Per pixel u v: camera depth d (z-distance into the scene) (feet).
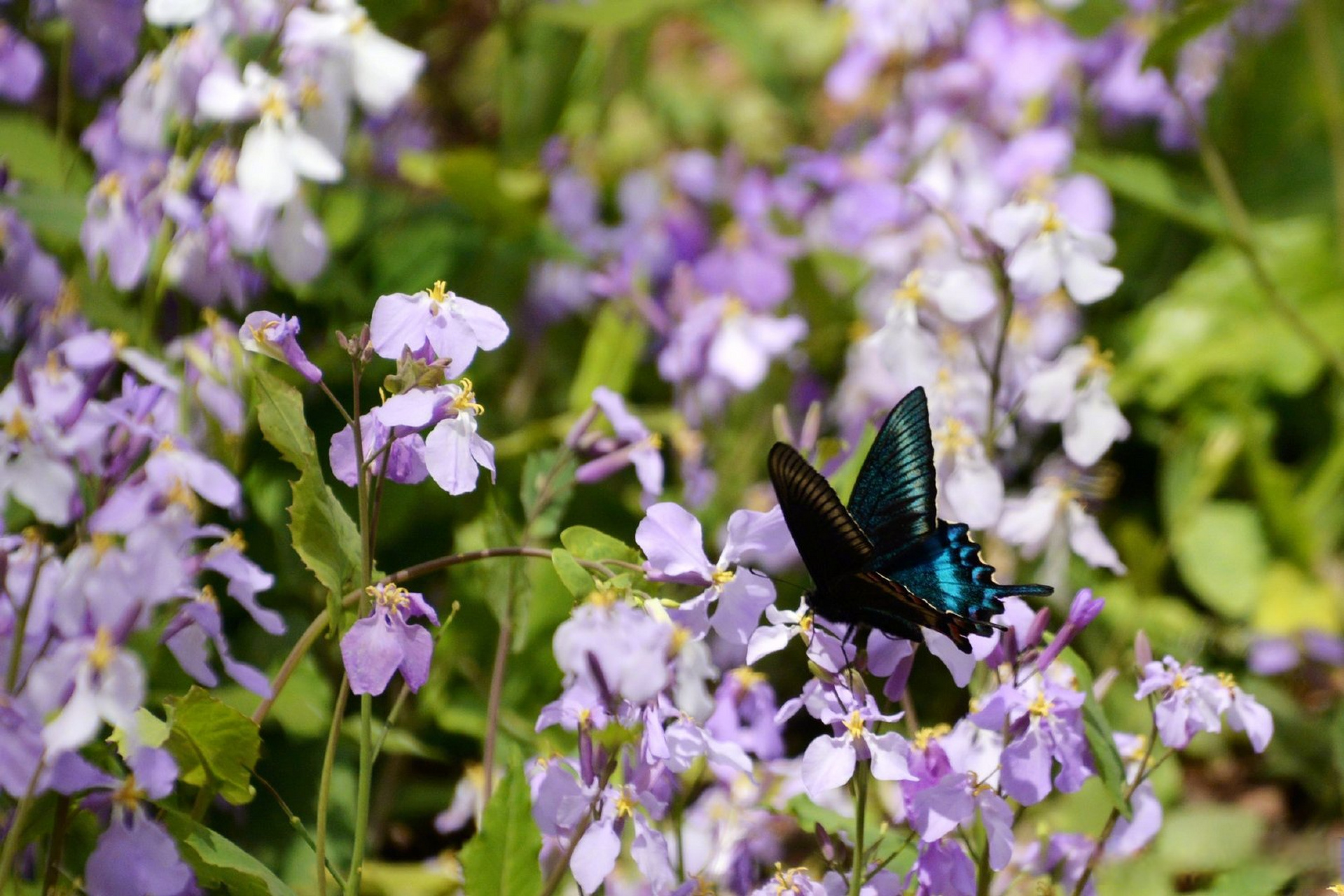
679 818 3.69
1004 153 5.06
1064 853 3.69
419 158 4.72
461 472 3.46
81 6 4.00
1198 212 4.70
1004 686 3.54
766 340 4.49
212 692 3.90
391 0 4.35
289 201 3.93
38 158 4.07
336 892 3.88
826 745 3.49
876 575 3.46
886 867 3.67
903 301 3.88
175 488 3.42
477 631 4.13
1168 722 3.60
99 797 3.42
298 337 4.25
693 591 3.90
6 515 3.78
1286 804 4.46
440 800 4.17
